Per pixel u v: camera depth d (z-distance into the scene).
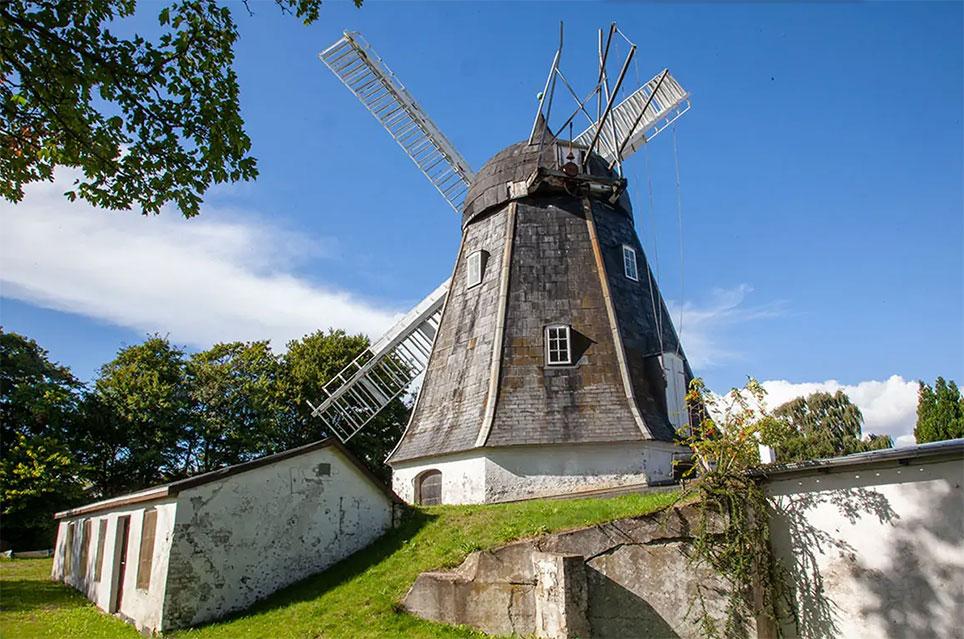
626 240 19.66
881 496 9.23
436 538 13.21
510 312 17.78
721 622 10.09
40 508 33.38
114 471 35.00
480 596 10.72
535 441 15.79
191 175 9.50
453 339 18.95
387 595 11.62
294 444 38.22
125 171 9.28
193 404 36.25
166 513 13.17
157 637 11.95
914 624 8.66
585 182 18.89
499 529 12.27
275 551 13.59
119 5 8.88
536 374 16.86
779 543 10.07
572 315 17.56
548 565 9.73
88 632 13.03
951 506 8.66
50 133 9.02
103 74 8.55
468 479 16.23
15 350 34.69
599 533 10.62
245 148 9.49
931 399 34.31
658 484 15.15
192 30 8.80
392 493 15.11
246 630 11.48
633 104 22.61
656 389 17.17
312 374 38.34
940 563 8.61
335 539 14.26
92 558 18.36
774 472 10.17
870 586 9.10
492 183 20.14
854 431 33.97
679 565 10.40
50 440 30.78
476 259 19.42
